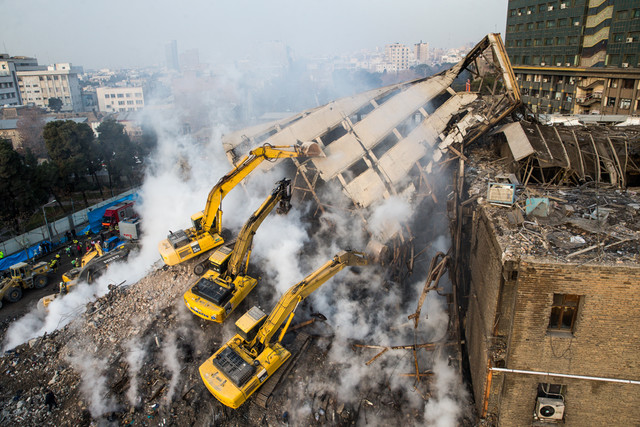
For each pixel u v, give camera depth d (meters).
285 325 16.06
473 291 16.39
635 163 19.58
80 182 44.00
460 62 23.73
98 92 112.44
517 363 12.69
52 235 34.16
